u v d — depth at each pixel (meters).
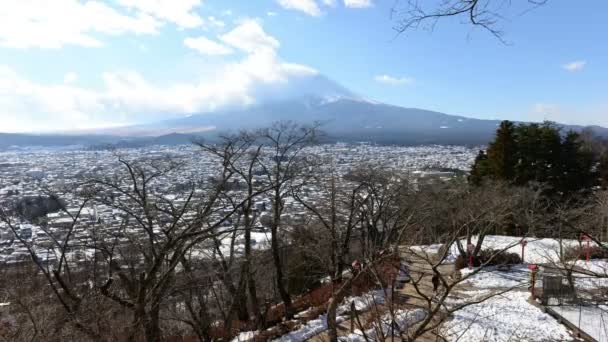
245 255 15.45
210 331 14.40
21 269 16.19
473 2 3.45
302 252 18.69
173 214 12.84
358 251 17.53
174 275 12.41
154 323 11.16
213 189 15.73
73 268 16.58
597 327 10.98
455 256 21.05
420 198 18.28
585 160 30.88
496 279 16.95
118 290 13.05
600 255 17.06
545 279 13.16
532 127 31.08
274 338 13.54
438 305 5.18
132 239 13.83
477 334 11.41
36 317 10.48
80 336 10.88
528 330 11.70
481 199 19.70
